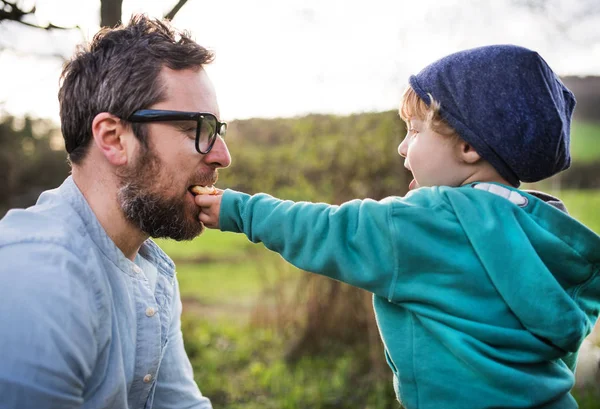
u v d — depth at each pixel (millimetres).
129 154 1374
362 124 4820
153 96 1361
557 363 1334
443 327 1232
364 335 4977
